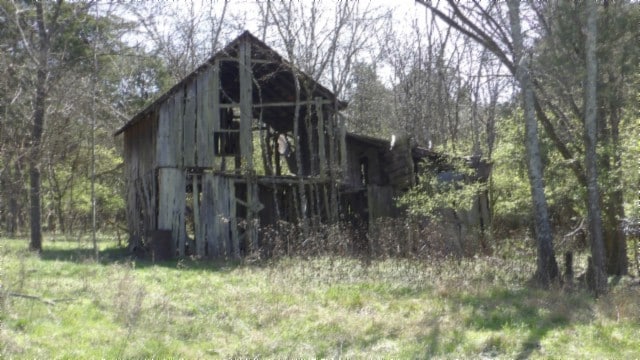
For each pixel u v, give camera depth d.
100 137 36.75
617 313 11.45
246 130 22.33
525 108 15.97
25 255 17.28
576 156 17.61
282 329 10.09
